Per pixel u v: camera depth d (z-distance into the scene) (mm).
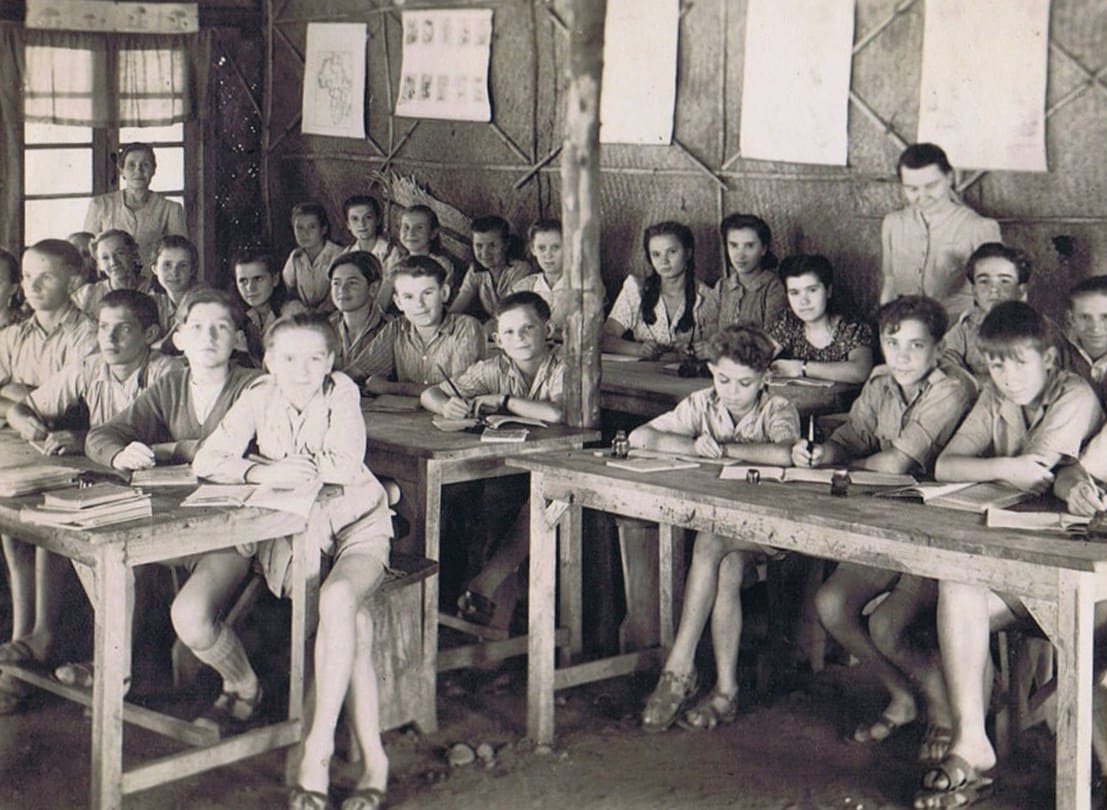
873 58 7180
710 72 7906
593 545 5898
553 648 5059
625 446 5051
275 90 10539
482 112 9164
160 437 5195
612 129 8414
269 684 5336
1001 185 6727
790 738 5059
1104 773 4426
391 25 9711
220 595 4730
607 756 4930
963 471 4633
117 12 9562
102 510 4188
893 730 5043
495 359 6141
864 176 7281
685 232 7508
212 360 5074
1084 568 3705
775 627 5414
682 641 5172
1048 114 6547
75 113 9469
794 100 7508
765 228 7324
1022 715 4742
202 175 10273
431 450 5266
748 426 5152
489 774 4789
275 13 10453
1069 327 6234
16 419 5582
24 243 9359
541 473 4957
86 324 6223
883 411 5246
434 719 5125
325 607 4402
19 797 4531
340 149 10148
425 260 6594
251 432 4789
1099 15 6355
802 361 6711
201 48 10055
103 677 4141
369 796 4473
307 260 9281
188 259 7730
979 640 4367
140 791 4594
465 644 5969
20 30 9164
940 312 5070
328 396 4766
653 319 7660
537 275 7859
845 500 4426
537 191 8953
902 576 4844
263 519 4441
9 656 5125
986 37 6711
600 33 5660
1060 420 4566
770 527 4379
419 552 5328
